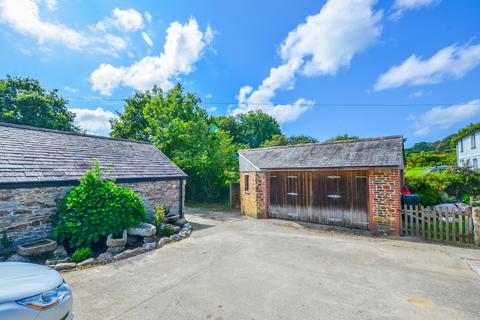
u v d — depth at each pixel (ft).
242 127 135.23
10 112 64.39
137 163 32.81
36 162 22.09
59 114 76.69
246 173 41.16
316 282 14.37
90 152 29.48
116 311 11.31
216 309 11.48
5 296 7.24
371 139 32.37
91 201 20.57
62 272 15.87
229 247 21.62
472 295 12.67
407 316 10.79
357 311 11.21
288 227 30.96
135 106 82.94
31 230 19.67
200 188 57.00
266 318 10.69
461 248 20.93
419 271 15.96
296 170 32.12
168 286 13.92
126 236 21.01
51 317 7.88
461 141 97.55
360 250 20.59
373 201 26.81
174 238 23.88
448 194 39.50
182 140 55.57
